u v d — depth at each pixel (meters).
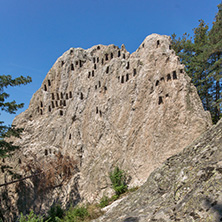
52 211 12.59
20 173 19.06
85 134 17.22
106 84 17.30
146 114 13.73
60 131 19.09
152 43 16.22
